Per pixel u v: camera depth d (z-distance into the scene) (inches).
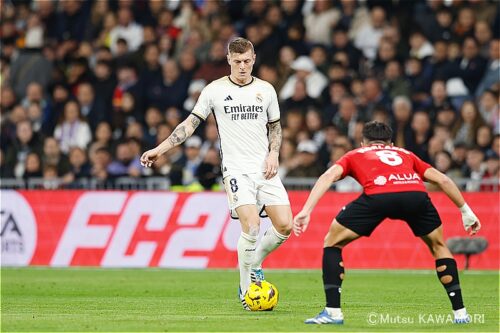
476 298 1010.7
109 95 1902.1
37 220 1477.6
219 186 1521.9
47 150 1697.8
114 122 1814.7
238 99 860.0
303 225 711.1
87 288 1143.6
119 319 782.5
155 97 1872.5
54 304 948.0
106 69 1920.5
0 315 823.7
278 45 1903.3
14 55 2129.7
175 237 1446.9
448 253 746.2
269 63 1887.3
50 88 1943.9
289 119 1657.2
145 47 1951.3
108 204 1464.1
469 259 1414.9
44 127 1872.5
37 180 1537.9
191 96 1840.6
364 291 1109.1
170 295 1056.8
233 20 2053.4
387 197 719.1
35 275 1332.4
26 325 737.0
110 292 1093.8
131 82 1903.3
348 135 1681.8
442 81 1702.8
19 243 1482.5
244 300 866.8
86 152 1743.4
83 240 1469.0
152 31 1974.7
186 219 1448.1
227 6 2050.9
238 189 853.2
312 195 716.7
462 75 1768.0
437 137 1581.0
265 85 872.9
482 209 1409.9
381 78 1793.8
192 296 1042.7
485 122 1646.2
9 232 1483.8
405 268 1423.5
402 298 1020.5
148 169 1606.8
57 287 1156.5
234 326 725.9
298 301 974.4
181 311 863.7
